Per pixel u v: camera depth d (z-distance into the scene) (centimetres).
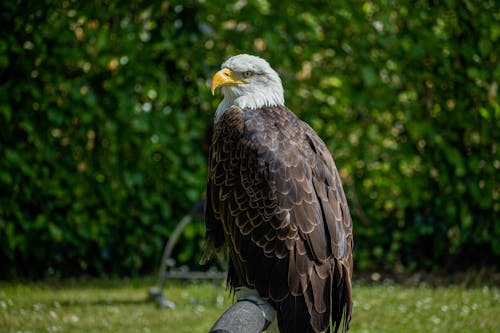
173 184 1310
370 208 1384
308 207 594
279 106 676
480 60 1319
